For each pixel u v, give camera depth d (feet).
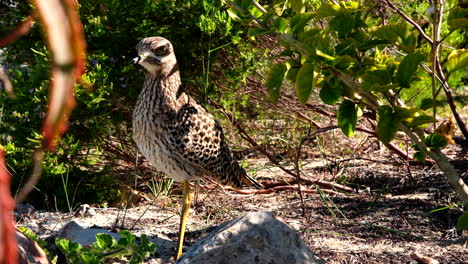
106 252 10.02
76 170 16.63
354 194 17.11
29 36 16.74
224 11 15.58
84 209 15.40
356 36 9.91
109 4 16.53
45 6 1.10
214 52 17.69
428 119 9.25
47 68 15.37
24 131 15.70
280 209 15.92
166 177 18.11
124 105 17.40
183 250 12.86
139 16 16.76
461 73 22.12
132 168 17.87
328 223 14.42
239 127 18.30
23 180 16.05
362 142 20.89
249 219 9.39
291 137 20.89
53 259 10.09
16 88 15.49
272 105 19.63
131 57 17.17
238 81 17.78
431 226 13.97
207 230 14.16
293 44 9.30
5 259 1.12
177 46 17.13
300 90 9.10
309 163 20.51
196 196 16.69
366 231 13.73
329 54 9.13
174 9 16.85
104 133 16.78
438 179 17.48
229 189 17.84
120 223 14.69
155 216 15.58
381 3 12.45
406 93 21.56
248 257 8.98
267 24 10.06
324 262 10.97
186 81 17.90
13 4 17.54
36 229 14.08
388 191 17.22
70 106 1.27
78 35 1.14
